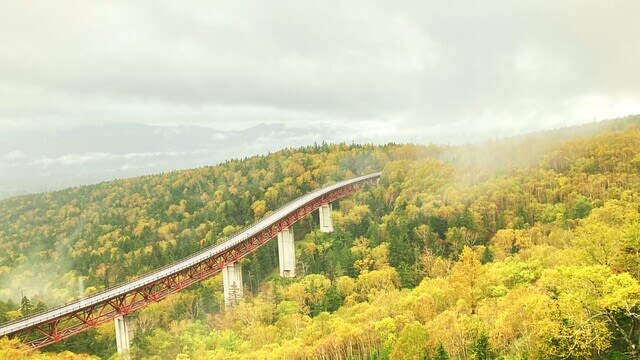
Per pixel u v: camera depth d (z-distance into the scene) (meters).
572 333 50.16
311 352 86.06
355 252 159.00
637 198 123.25
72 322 135.88
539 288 71.56
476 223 154.62
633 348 47.41
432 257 138.00
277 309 129.50
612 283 48.16
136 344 119.44
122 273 196.62
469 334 69.88
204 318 146.12
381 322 84.56
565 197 165.25
